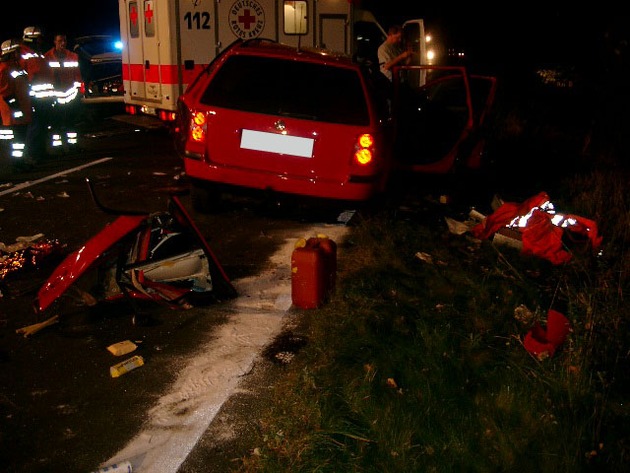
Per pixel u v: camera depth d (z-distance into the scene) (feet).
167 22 34.45
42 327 13.73
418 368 12.13
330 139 19.16
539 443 10.25
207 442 10.32
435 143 25.86
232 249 18.85
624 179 26.63
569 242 18.94
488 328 14.02
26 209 22.50
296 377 11.85
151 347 13.20
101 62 48.67
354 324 13.73
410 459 9.78
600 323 13.65
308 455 9.82
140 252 14.33
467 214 23.58
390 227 20.52
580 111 47.21
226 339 13.53
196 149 19.92
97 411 11.10
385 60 32.40
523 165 31.91
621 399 11.48
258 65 19.83
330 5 37.37
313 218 22.16
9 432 10.50
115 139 38.09
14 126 28.07
